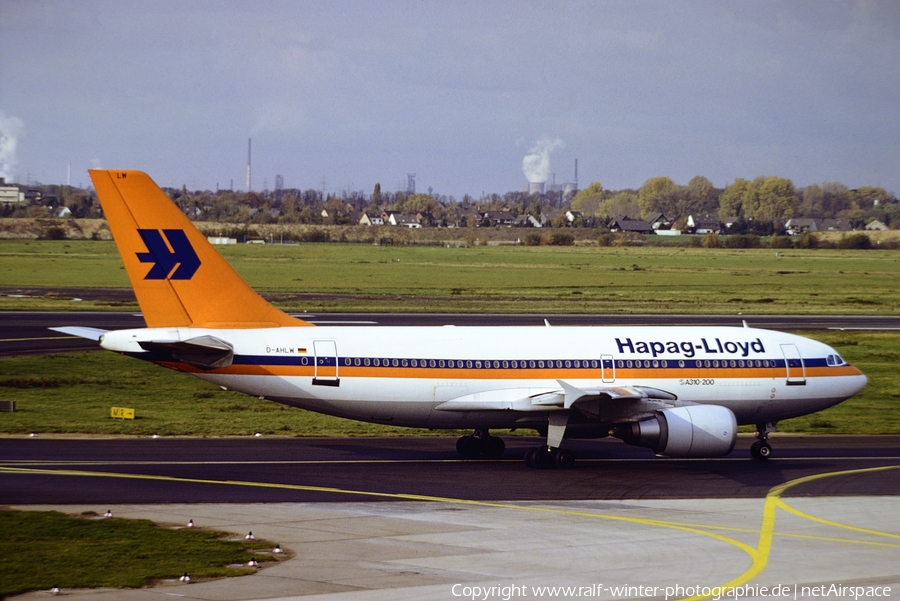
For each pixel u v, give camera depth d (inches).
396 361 5226.4
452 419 5359.3
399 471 4997.5
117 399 7199.8
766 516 4119.1
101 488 4315.9
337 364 5152.6
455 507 4138.8
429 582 2935.5
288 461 5167.3
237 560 3159.5
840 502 4448.8
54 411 6530.5
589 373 5472.4
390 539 3503.9
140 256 4990.2
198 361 5000.0
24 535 3430.1
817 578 3115.2
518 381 5374.0
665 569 3181.6
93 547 3284.9
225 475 4722.0
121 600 2711.6
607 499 4424.2
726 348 5762.8
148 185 4960.6
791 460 5654.5
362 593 2802.7
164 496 4190.5
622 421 5349.4
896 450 6033.5
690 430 5196.9
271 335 5118.1
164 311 5036.9
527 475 5017.2
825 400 5915.4
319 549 3329.2
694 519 4025.6
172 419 6412.4
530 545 3462.1
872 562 3348.9
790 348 5890.8
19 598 2723.9
